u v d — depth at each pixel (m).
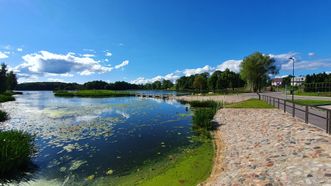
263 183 5.52
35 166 8.80
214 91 69.12
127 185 7.19
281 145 8.43
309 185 4.99
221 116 18.53
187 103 38.91
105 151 10.71
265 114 16.73
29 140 10.20
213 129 15.14
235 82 83.88
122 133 14.52
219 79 79.12
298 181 5.27
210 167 8.34
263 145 9.09
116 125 17.34
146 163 9.13
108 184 7.29
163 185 7.04
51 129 15.80
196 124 16.05
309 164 6.03
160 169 8.44
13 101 47.81
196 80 87.81
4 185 7.21
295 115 15.12
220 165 8.16
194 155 9.97
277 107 20.92
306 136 8.99
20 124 18.09
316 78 81.00
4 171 7.83
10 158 7.89
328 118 9.20
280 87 88.12
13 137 9.45
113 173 8.16
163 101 45.25
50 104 38.66
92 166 8.82
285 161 6.76
